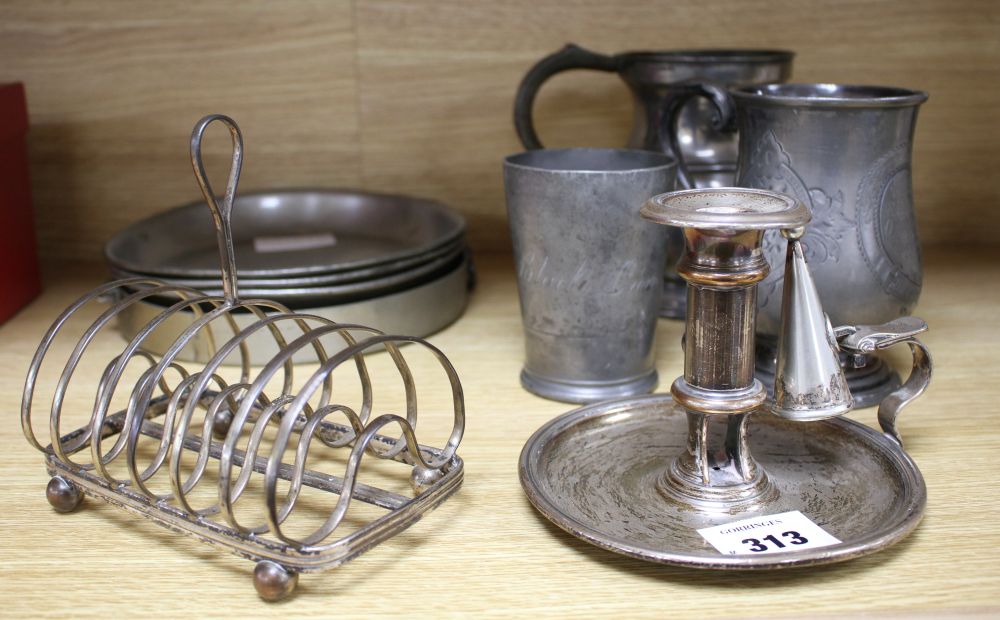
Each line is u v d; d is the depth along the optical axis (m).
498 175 1.23
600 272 0.79
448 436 0.77
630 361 0.83
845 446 0.73
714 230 0.60
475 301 1.11
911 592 0.56
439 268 1.03
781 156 0.77
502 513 0.67
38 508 0.69
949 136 1.19
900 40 1.16
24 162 1.08
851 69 1.17
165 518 0.62
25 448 0.77
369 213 1.16
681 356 0.93
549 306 0.81
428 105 1.20
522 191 0.79
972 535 0.62
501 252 1.26
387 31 1.17
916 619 0.54
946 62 1.17
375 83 1.19
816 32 1.16
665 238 0.81
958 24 1.15
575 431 0.75
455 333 1.01
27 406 0.68
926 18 1.15
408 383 0.70
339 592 0.58
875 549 0.56
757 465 0.68
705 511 0.65
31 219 1.10
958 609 0.55
